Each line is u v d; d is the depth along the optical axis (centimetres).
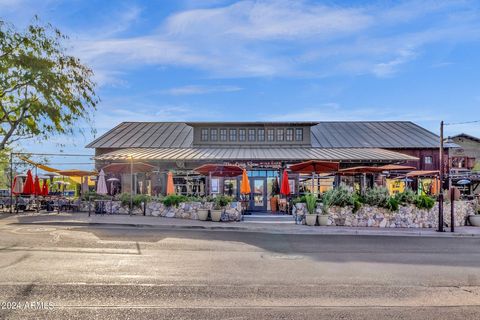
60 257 1122
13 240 1406
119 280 882
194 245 1402
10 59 1769
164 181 3125
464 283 915
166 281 887
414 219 2209
